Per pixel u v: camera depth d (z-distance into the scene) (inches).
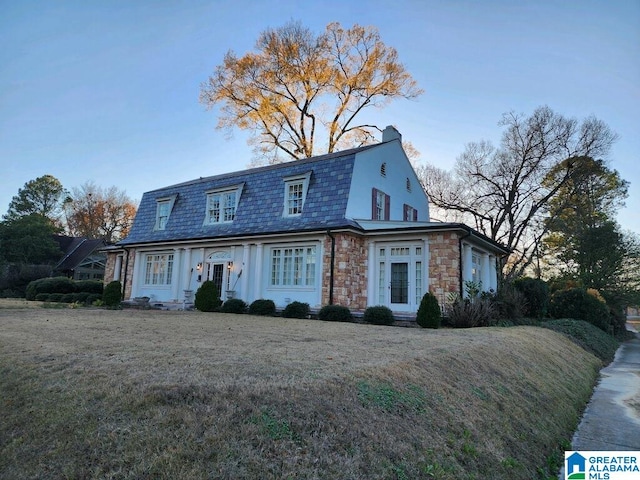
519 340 383.9
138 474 104.8
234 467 107.0
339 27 1134.4
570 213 1199.6
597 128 1062.4
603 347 647.8
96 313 496.4
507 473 159.3
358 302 599.5
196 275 748.0
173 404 133.4
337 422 134.8
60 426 129.0
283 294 634.2
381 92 1154.0
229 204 757.3
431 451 143.0
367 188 678.5
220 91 1135.0
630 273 1099.9
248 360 196.2
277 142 1219.2
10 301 781.9
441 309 520.1
